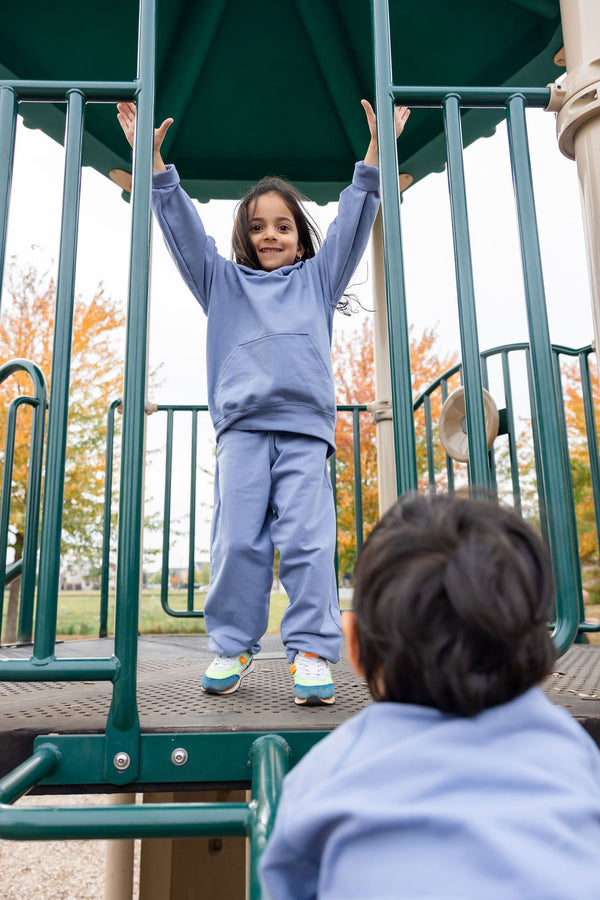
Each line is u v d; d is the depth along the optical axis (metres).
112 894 2.22
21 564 2.65
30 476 2.51
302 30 2.79
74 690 1.56
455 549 0.54
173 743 1.07
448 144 1.32
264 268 1.78
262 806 0.79
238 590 1.48
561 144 1.42
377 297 3.12
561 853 0.46
